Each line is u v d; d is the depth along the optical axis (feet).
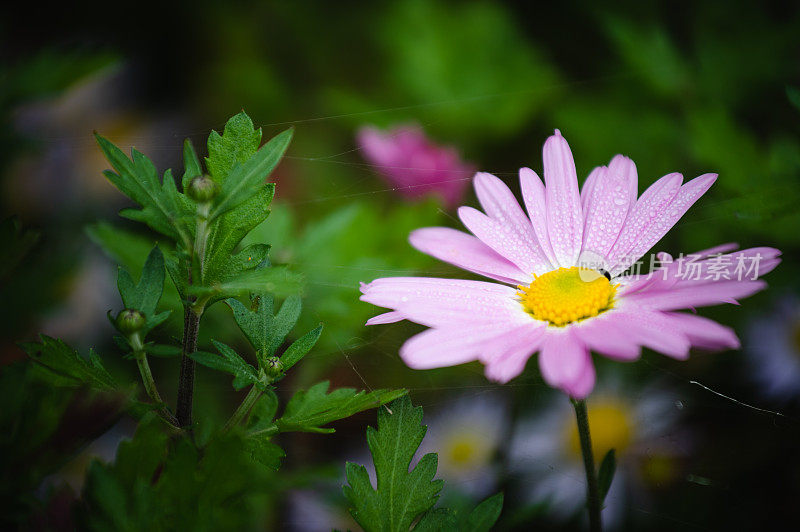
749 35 2.31
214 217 1.25
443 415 1.61
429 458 1.31
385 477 1.30
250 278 1.25
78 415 1.23
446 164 2.03
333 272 1.66
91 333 1.60
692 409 1.59
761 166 1.79
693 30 2.43
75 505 1.22
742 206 1.69
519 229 1.39
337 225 1.72
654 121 2.14
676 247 1.70
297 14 2.68
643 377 1.61
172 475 1.23
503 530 1.49
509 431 1.61
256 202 1.26
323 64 2.63
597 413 1.60
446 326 1.28
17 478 1.21
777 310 1.65
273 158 1.26
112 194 1.84
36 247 1.31
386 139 2.08
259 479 1.35
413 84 2.39
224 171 1.26
